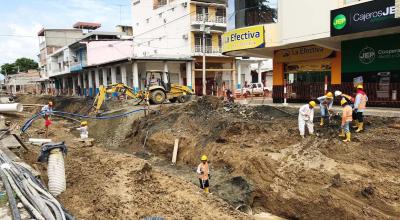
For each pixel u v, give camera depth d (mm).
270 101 27594
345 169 11977
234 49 24344
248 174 13727
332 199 11008
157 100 29281
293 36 20719
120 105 31062
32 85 96750
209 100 23859
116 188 10492
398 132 13266
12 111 17188
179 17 45938
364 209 10320
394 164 11438
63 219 6504
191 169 16953
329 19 18609
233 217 9062
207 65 45688
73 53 61625
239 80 47719
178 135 19828
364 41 18984
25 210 6957
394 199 10125
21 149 14148
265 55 26578
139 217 8617
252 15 24031
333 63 21141
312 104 14781
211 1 46188
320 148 13734
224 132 17453
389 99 18000
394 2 15312
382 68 18250
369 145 12922
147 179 11656
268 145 15203
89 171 12305
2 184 8352
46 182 10844
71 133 26031
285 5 21078
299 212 11617
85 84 60406
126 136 23891
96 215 8492
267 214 12344
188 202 9852
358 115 14062
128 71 44781
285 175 12859
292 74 24500
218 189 13383
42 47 85562
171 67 42969
